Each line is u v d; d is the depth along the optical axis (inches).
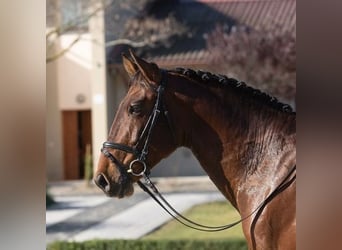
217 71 858.8
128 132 200.1
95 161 1030.4
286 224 188.7
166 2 1088.8
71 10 905.5
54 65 1096.2
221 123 201.2
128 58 207.6
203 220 674.2
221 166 201.5
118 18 966.4
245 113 201.8
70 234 620.7
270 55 835.4
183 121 203.2
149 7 1041.5
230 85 204.7
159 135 201.5
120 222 681.6
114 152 199.9
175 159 1051.9
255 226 191.8
